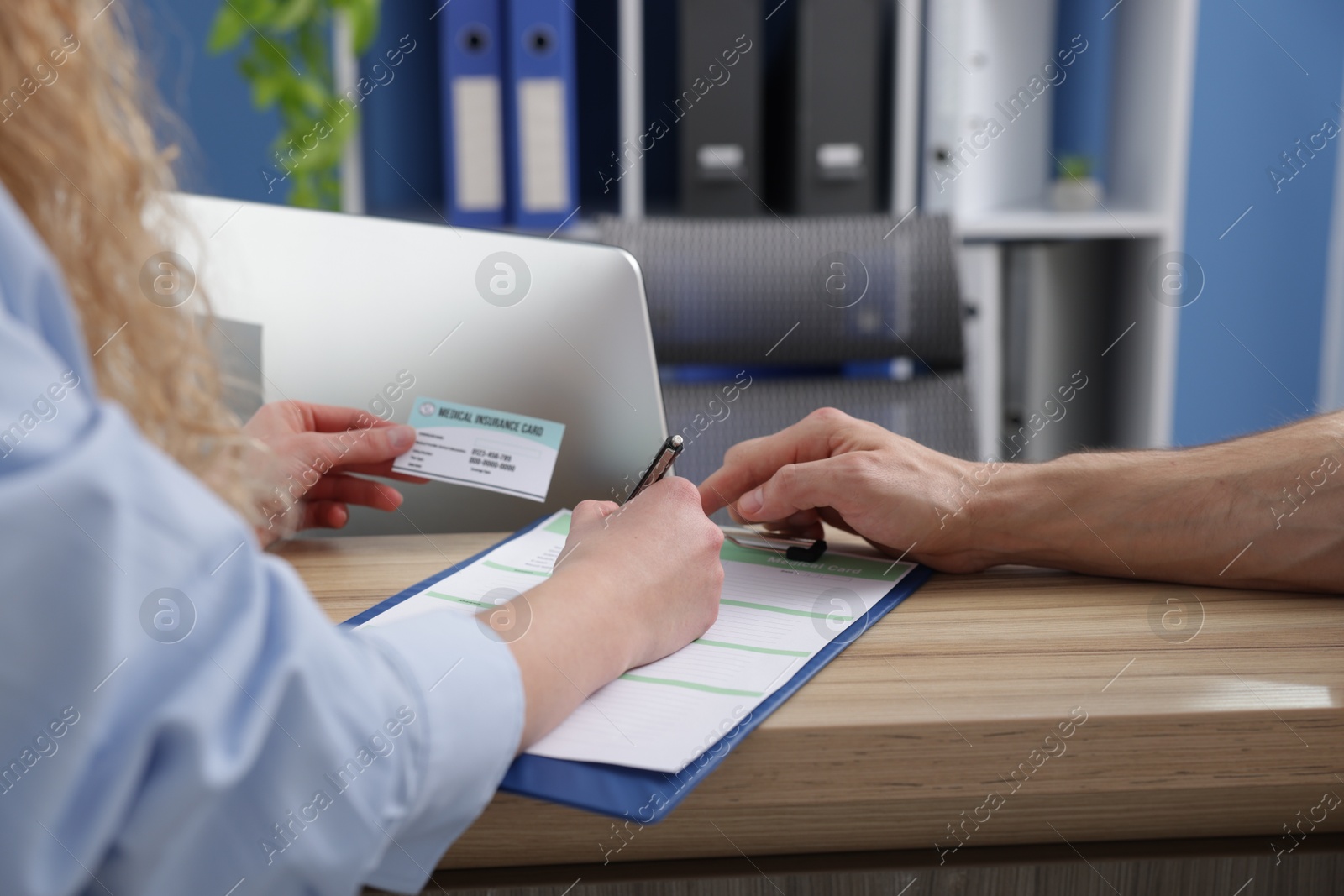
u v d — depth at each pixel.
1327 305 2.53
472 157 2.03
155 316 0.44
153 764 0.34
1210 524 0.70
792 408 1.52
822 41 2.03
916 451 0.79
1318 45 2.38
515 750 0.47
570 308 0.81
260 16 1.96
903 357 1.55
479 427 0.84
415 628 0.46
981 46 2.11
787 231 1.55
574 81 2.05
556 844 0.52
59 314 0.34
